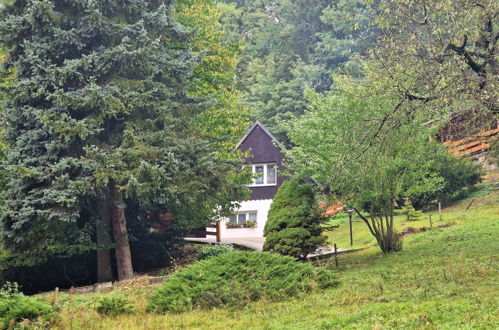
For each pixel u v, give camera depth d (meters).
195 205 24.41
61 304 17.14
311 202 23.45
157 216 27.39
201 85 31.11
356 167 20.00
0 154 23.11
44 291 24.77
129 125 22.89
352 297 15.16
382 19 16.47
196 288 16.78
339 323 12.13
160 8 24.75
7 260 23.52
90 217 24.16
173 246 27.95
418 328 10.88
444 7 14.70
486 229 25.41
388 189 22.56
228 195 25.61
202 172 23.59
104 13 24.16
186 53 26.09
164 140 23.14
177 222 26.97
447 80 14.59
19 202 21.77
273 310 15.05
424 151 22.25
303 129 23.16
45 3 22.58
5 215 21.48
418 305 12.88
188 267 18.17
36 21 23.11
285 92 61.78
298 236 22.88
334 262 24.16
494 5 14.69
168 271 25.97
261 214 44.00
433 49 15.39
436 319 11.41
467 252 20.61
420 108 15.73
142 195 22.47
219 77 32.09
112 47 23.70
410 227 30.03
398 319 11.59
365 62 18.33
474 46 15.68
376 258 23.25
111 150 22.59
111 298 16.27
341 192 22.75
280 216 23.53
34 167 22.11
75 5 23.59
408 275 17.83
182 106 25.44
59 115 22.30
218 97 32.53
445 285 15.52
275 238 23.41
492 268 17.03
